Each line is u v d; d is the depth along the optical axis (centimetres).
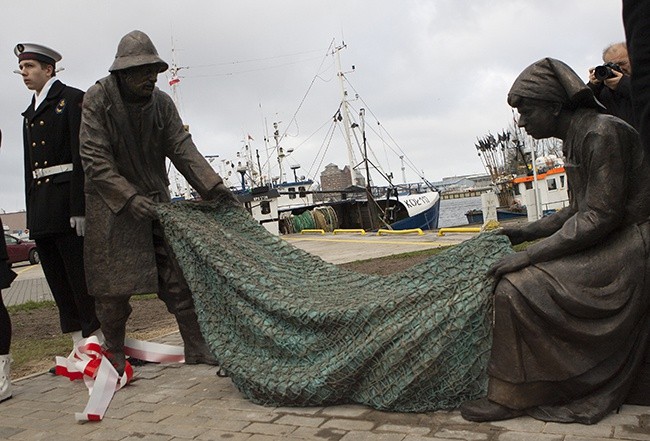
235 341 441
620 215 322
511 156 4062
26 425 428
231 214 528
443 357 352
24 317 1055
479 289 352
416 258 1281
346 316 389
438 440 321
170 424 393
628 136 325
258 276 438
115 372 465
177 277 534
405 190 3997
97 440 380
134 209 486
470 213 3606
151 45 496
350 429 350
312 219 3003
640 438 298
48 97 554
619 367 327
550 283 322
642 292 322
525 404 332
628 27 186
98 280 499
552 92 339
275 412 393
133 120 507
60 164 549
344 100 3331
